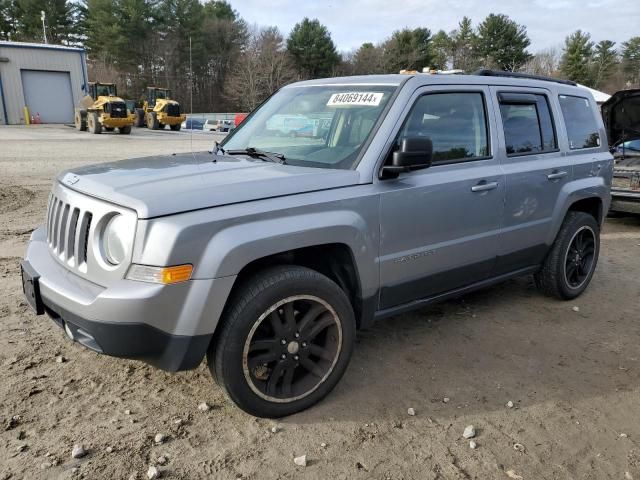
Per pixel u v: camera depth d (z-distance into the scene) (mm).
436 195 3699
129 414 3141
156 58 60688
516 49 71938
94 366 3646
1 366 3578
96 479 2607
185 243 2674
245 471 2723
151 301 2633
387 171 3426
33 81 36688
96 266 2846
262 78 56125
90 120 29484
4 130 29359
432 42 76562
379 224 3412
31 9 65375
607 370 3883
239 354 2916
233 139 4387
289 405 3162
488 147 4199
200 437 2967
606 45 81125
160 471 2678
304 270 3123
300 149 3814
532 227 4574
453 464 2840
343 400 3391
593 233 5285
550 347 4215
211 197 2830
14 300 4668
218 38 61969
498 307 5020
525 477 2766
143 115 37656
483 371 3809
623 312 4984
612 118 9172
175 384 3477
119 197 2818
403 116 3586
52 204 3457
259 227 2891
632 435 3139
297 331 3129
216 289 2752
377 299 3562
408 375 3721
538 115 4703
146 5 60562
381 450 2928
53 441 2869
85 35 68188
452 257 3938
